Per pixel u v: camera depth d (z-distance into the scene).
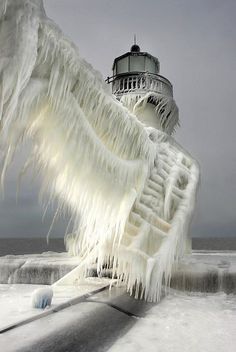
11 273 13.60
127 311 8.34
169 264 11.20
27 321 6.63
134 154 12.33
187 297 10.77
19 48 6.01
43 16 7.14
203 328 7.09
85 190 10.05
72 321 6.76
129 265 10.61
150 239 11.97
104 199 10.73
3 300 8.95
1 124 6.09
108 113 10.20
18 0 6.15
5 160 7.07
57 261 13.94
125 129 11.16
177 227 12.59
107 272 12.53
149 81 22.14
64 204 9.88
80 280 11.57
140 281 10.26
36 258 15.28
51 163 8.92
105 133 10.55
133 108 20.75
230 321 7.70
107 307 8.27
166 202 13.55
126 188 11.45
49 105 8.05
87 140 9.38
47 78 7.86
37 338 5.63
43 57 7.48
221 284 11.48
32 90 7.39
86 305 8.34
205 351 5.69
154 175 14.34
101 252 11.28
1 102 5.86
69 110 8.60
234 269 11.83
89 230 11.64
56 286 11.13
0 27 6.08
